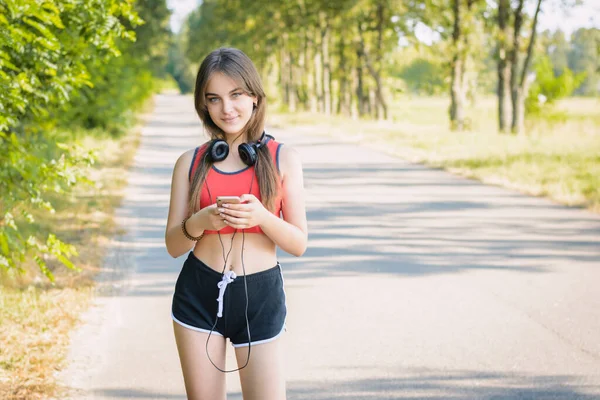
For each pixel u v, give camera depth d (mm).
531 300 7629
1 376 5297
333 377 5617
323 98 56656
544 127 35844
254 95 3480
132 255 9508
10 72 6203
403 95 48312
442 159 21266
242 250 3422
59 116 11828
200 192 3432
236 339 3461
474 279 8477
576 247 10195
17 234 6121
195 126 38188
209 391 3461
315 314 7164
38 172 6152
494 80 69625
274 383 3434
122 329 6590
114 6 6902
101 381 5430
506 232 11250
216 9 77688
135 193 14805
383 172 18922
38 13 5395
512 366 5828
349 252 9891
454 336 6516
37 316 6613
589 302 7547
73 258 8922
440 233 11180
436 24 40156
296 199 3488
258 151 3453
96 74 21906
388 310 7281
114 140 25109
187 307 3445
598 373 5691
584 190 14703
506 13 34625
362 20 48062
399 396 5270
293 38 63750
